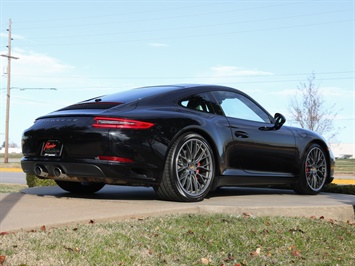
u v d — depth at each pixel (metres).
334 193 7.20
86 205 4.77
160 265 3.29
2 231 3.66
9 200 5.12
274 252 3.84
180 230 4.03
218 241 3.92
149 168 4.92
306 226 4.56
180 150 5.06
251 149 5.84
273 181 6.18
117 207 4.64
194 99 5.57
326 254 3.91
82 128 4.92
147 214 4.39
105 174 4.84
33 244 3.39
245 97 6.18
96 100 5.53
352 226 4.84
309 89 34.62
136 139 4.85
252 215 4.80
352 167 27.08
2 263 3.03
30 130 5.35
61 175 5.13
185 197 5.09
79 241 3.52
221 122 5.59
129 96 5.47
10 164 26.97
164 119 5.04
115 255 3.33
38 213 4.31
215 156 5.43
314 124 34.34
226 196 6.12
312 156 6.73
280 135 6.25
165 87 5.79
